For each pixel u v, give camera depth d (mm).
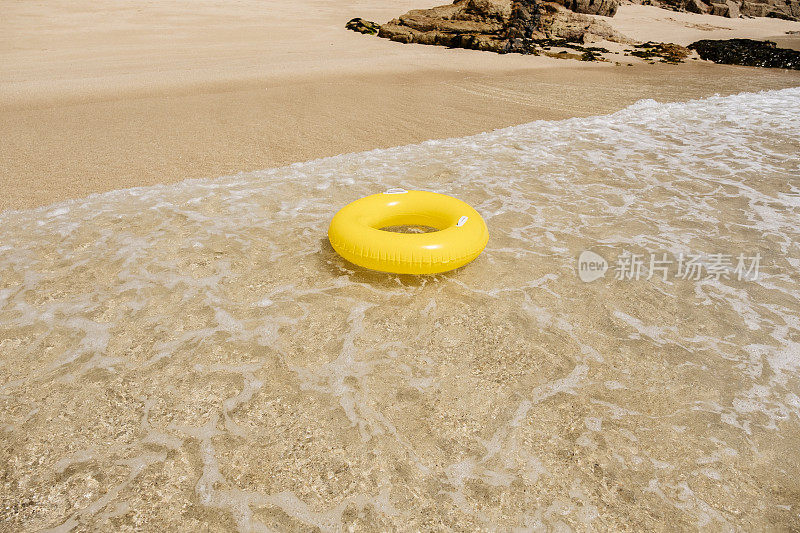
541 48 14602
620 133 7375
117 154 5918
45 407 2615
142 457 2344
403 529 2035
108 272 3787
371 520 2070
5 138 6250
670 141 7066
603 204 5117
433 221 4129
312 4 21094
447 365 2936
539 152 6520
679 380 2857
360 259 3605
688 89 10469
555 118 8125
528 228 4590
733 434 2510
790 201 5219
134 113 7387
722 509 2141
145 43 12859
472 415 2596
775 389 2807
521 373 2887
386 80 10125
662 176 5836
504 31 14672
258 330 3207
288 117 7555
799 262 4113
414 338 3152
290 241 4277
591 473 2289
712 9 27625
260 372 2867
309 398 2689
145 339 3117
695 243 4395
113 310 3379
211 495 2168
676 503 2162
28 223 4387
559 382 2824
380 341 3123
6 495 2158
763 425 2568
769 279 3871
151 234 4305
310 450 2387
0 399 2658
